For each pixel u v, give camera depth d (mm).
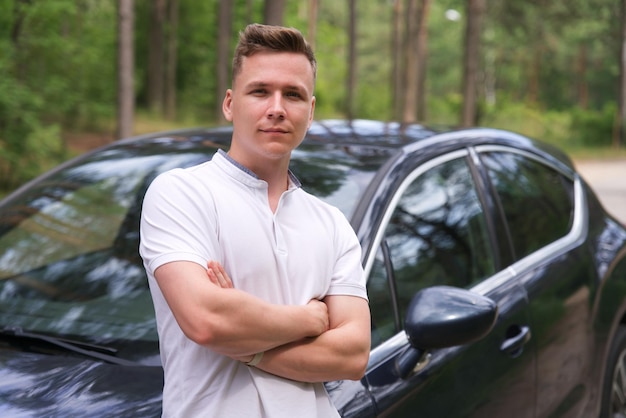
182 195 1708
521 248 3311
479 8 27219
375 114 54844
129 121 16719
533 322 3117
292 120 1761
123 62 16641
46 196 3119
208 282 1630
